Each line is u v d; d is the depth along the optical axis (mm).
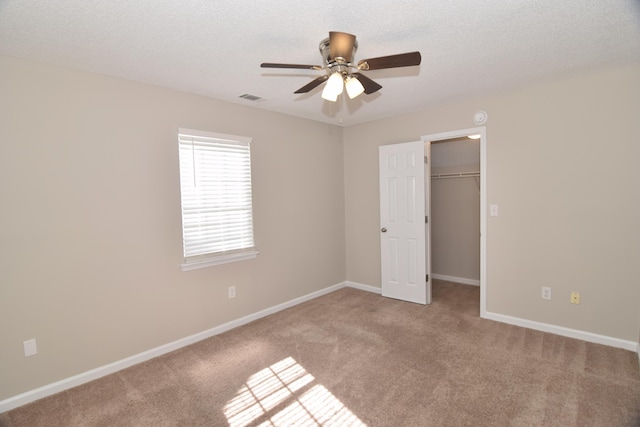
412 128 3883
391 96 3248
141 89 2689
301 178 4039
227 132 3271
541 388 2205
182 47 2092
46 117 2250
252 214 3500
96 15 1700
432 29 1947
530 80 2863
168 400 2191
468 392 2188
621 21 1884
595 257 2797
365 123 4367
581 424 1864
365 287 4551
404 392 2211
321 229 4328
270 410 2070
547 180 2994
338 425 1920
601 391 2150
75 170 2373
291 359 2689
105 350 2533
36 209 2223
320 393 2229
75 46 2033
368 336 3082
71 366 2381
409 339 2994
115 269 2578
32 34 1872
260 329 3312
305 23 1842
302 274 4086
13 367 2160
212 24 1823
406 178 3932
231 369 2562
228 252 3332
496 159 3262
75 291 2395
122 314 2617
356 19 1812
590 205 2797
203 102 3082
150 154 2744
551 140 2951
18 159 2148
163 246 2838
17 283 2164
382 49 2201
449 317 3492
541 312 3094
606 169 2709
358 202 4539
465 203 4754
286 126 3842
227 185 3266
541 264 3068
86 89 2418
